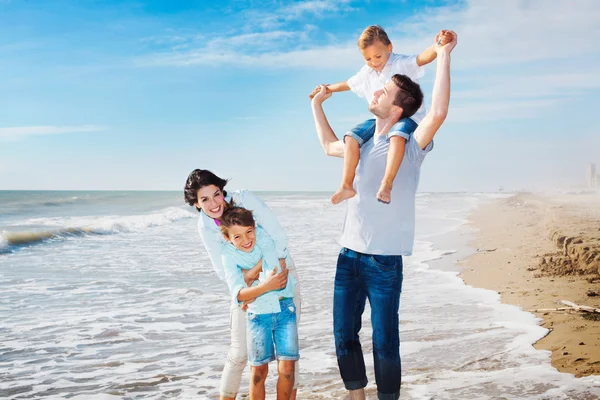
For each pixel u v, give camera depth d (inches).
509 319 237.1
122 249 534.3
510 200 1546.5
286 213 1133.7
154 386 170.9
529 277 340.8
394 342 124.8
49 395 163.3
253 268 134.3
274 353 134.5
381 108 123.1
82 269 410.9
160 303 293.7
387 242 122.9
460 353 190.5
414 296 297.9
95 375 181.0
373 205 123.6
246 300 129.2
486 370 171.2
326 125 152.9
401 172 123.3
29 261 451.5
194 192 131.6
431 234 674.8
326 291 316.8
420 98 123.6
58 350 209.2
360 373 130.8
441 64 118.3
